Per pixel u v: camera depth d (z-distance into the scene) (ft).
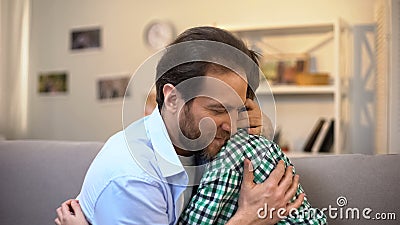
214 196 3.36
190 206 3.42
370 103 9.57
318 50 9.75
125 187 3.12
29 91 11.42
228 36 3.23
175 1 10.60
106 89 11.02
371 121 9.57
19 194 4.81
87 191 3.43
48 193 4.74
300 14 9.97
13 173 4.88
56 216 4.66
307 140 9.71
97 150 4.80
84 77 11.18
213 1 10.39
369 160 4.20
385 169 4.12
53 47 11.38
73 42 11.27
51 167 4.82
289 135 9.93
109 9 11.03
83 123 11.17
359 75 9.65
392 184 4.05
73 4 11.28
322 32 9.72
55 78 11.37
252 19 10.20
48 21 11.40
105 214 3.22
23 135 10.75
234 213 3.45
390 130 7.57
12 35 10.30
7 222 4.78
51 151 4.93
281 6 10.06
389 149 7.58
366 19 9.62
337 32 8.89
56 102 11.36
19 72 10.54
